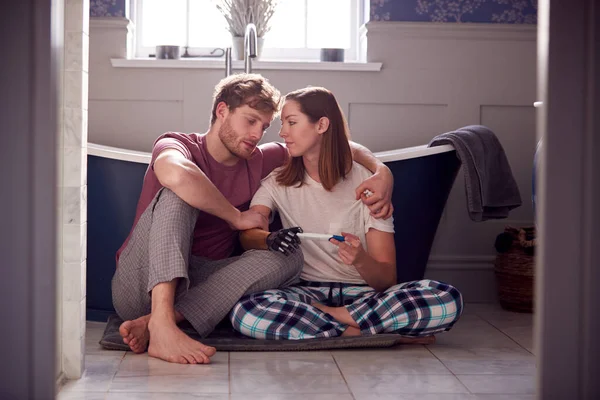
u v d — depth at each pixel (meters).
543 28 1.37
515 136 3.68
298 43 3.92
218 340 2.38
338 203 2.65
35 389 1.36
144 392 1.89
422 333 2.46
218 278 2.46
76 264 2.00
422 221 3.04
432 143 3.08
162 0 3.89
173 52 3.65
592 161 1.34
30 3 1.33
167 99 3.62
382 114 3.67
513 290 3.25
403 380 2.04
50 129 1.35
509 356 2.36
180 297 2.44
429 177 3.01
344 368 2.15
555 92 1.35
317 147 2.63
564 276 1.36
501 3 3.66
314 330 2.39
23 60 1.33
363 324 2.42
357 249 2.45
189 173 2.39
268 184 2.70
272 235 2.47
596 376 1.35
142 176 2.89
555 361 1.36
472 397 1.89
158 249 2.30
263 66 3.63
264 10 3.69
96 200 2.89
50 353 1.36
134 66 3.59
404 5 3.66
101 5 3.61
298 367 2.15
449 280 3.64
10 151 1.34
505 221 3.66
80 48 1.99
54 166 1.35
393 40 3.65
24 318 1.35
